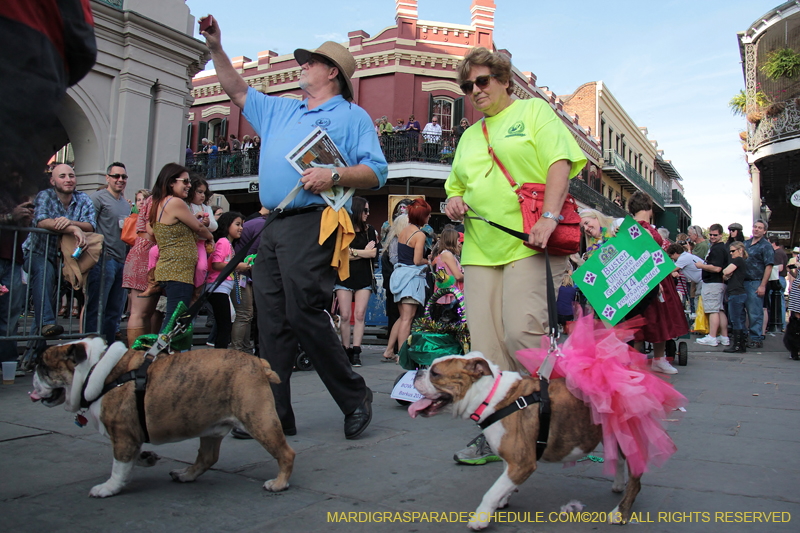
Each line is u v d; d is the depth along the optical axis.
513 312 2.80
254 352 6.34
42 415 3.66
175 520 2.14
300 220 3.21
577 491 2.53
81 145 9.74
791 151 18.03
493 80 2.95
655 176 47.09
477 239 2.98
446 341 4.37
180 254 4.61
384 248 7.45
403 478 2.65
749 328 9.07
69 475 2.60
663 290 5.77
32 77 1.57
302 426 3.63
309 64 3.50
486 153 3.00
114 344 2.46
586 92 31.86
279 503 2.33
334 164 3.32
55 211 5.17
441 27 20.92
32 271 5.07
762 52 19.12
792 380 5.60
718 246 8.61
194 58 11.14
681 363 6.66
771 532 2.08
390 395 4.48
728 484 2.60
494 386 2.17
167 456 2.94
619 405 2.09
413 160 19.27
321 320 3.21
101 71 9.70
